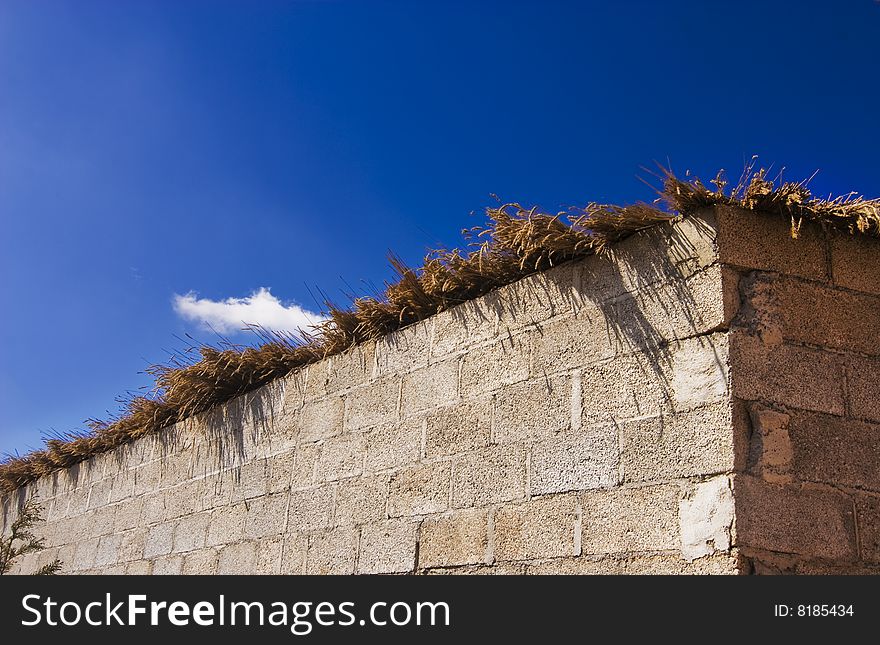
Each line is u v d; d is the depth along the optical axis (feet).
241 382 21.08
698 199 12.10
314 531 17.31
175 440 22.84
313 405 18.56
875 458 11.74
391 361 16.90
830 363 11.86
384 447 16.35
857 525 11.28
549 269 14.21
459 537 14.23
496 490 13.88
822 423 11.51
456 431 14.96
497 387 14.48
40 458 29.35
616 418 12.46
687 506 11.21
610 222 12.99
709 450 11.16
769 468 10.96
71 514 26.86
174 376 22.49
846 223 12.47
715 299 11.60
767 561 10.61
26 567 28.30
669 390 11.89
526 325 14.32
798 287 12.00
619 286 13.00
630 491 11.97
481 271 15.17
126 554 23.34
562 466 13.00
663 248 12.50
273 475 19.01
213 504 20.58
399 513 15.52
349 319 18.15
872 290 12.55
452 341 15.66
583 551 12.30
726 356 11.30
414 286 16.55
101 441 26.08
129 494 24.16
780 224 12.20
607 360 12.86
